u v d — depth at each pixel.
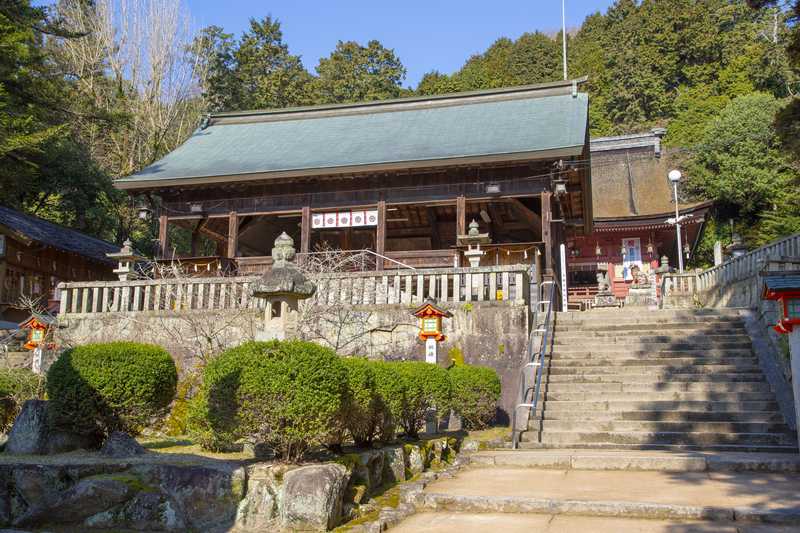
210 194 22.03
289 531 5.93
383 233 20.45
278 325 7.56
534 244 18.61
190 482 6.22
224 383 6.20
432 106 25.77
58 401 7.34
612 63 57.75
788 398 10.66
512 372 12.91
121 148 36.44
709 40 53.94
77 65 35.34
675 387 11.48
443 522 6.46
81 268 26.28
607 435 10.34
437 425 10.52
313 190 21.23
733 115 41.34
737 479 7.81
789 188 37.50
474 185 20.08
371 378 7.40
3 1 19.61
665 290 21.58
